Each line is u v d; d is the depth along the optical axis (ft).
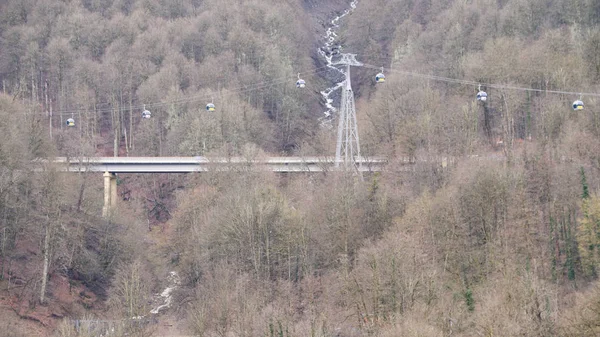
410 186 429.79
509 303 274.77
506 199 370.73
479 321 273.13
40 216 392.68
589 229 337.93
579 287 324.60
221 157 491.72
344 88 449.48
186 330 344.69
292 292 352.08
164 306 387.14
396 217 391.45
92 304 389.19
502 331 262.06
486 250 344.90
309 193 454.40
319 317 310.45
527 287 278.67
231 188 441.27
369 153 503.61
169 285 413.18
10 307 363.76
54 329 360.69
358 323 303.07
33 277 384.68
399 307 294.05
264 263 379.35
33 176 411.13
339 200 397.60
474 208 369.30
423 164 434.30
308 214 404.57
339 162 437.17
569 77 510.99
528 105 514.68
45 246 380.58
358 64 453.58
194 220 429.79
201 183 489.26
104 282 410.52
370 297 313.12
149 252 443.73
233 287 350.02
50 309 371.56
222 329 317.22
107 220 436.76
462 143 467.11
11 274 384.88
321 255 381.60
